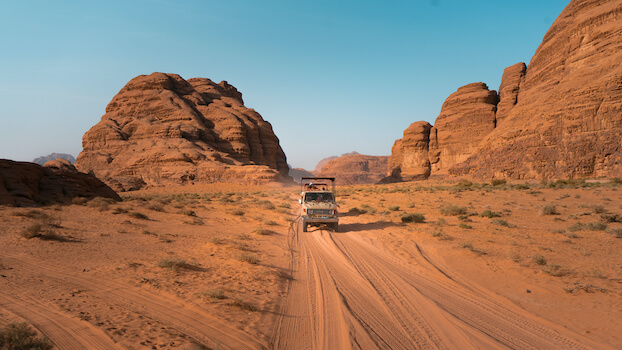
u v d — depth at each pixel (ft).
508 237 43.86
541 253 34.22
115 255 30.71
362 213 78.07
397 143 482.69
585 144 195.31
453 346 15.51
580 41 240.32
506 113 330.34
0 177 65.16
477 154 298.35
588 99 201.16
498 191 132.46
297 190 238.07
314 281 26.00
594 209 68.44
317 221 50.85
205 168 342.85
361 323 17.88
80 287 21.18
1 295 18.56
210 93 538.47
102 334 14.39
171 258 30.32
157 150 364.79
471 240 41.81
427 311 19.93
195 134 404.77
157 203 84.43
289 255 35.27
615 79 192.03
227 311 18.53
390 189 191.42
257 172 329.11
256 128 494.18
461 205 89.97
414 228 52.37
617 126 186.60
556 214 68.54
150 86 459.73
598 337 16.39
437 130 395.14
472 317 19.11
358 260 33.24
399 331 17.06
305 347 14.93
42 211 53.98
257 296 21.58
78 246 33.17
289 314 19.01
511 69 345.72
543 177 213.25
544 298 21.93
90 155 396.37
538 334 16.90
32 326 14.76
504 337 16.53
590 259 31.53
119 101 459.73
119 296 19.97
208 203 106.83
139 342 13.88
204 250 35.40
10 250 29.22
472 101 370.73
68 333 14.35
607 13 225.56
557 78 260.42
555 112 220.64
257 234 48.08
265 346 14.73
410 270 29.48
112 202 80.79
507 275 27.02
